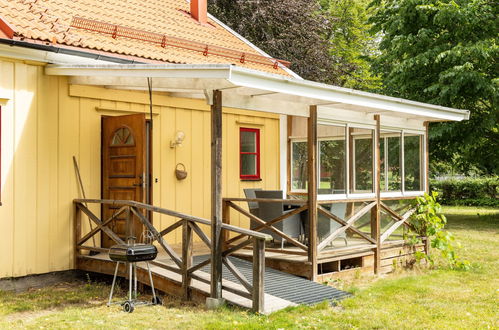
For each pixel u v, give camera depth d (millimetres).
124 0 12633
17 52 7961
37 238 8336
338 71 24359
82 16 10227
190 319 6203
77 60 8758
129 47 9812
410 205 10906
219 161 6852
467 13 16969
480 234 15320
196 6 13883
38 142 8359
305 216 9391
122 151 8969
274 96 7672
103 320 6215
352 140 9414
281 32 22297
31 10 9289
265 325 5953
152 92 9969
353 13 31938
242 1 21078
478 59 17328
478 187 27188
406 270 10188
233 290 6770
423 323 6285
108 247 9148
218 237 6785
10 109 8016
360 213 9438
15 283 8055
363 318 6438
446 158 19906
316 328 5957
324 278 8617
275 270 8602
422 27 18766
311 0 22984
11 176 8023
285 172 12609
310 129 8500
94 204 9148
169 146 10359
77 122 8906
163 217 10250
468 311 6883
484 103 18625
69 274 8773
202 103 10977
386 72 21109
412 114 10016
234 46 13281
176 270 7289
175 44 11031
